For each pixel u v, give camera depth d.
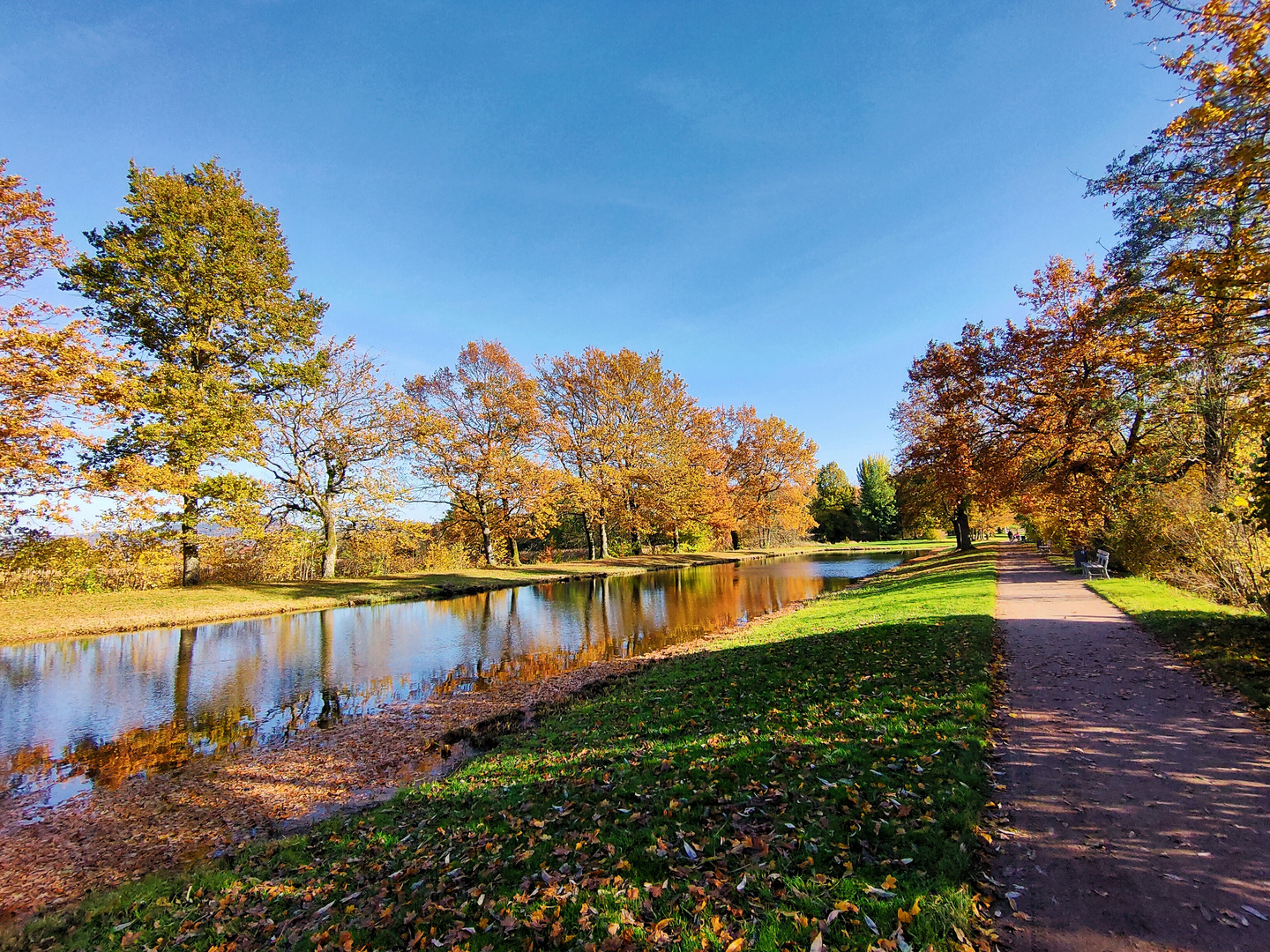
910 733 5.88
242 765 8.84
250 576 28.77
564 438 41.31
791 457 57.03
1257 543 9.43
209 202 23.53
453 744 9.39
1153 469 16.28
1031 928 3.06
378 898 4.48
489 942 3.55
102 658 15.66
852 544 68.06
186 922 4.73
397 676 13.76
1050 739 5.52
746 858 4.01
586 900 3.79
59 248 15.20
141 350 22.84
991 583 17.09
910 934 3.00
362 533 30.12
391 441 29.59
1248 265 8.30
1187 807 4.13
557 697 11.52
